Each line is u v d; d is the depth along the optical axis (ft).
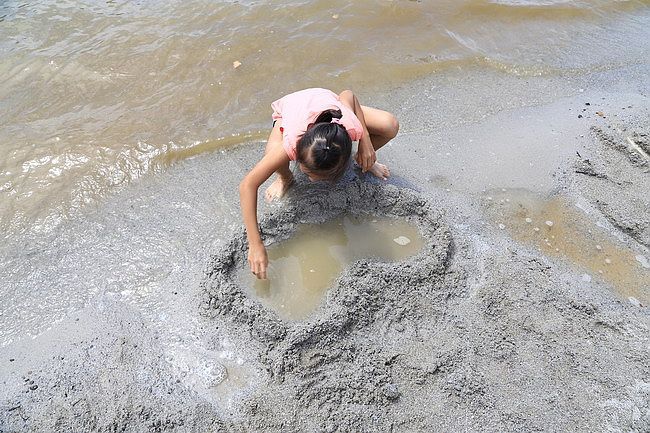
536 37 14.02
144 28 13.42
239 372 6.90
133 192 9.41
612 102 11.91
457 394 6.72
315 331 7.14
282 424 6.39
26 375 6.87
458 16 14.57
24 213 8.93
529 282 8.05
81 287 7.93
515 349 7.19
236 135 10.52
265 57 12.60
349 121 8.34
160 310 7.62
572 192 9.71
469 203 9.47
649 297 8.02
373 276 7.86
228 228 8.82
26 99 11.22
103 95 11.39
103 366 6.96
